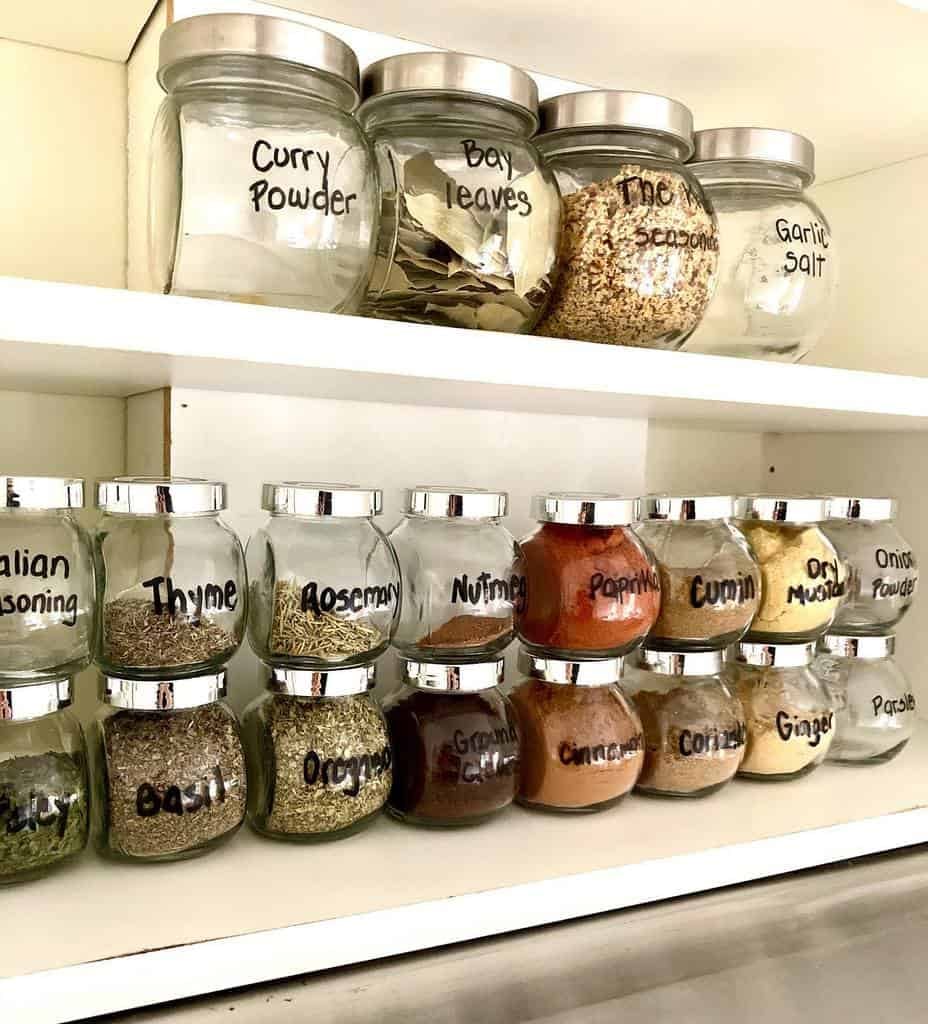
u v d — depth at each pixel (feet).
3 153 2.28
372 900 1.70
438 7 2.17
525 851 1.97
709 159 2.36
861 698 2.70
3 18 2.14
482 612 2.08
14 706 1.68
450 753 2.01
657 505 2.37
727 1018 1.80
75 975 1.44
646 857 1.96
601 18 2.20
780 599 2.49
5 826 1.66
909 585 2.82
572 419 2.76
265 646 1.96
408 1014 1.68
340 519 1.99
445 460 2.56
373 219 1.85
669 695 2.36
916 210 3.06
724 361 2.03
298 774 1.88
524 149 1.96
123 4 2.08
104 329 1.42
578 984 1.82
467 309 1.91
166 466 2.19
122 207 2.43
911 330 3.07
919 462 3.08
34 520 1.77
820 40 2.29
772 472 3.53
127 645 1.78
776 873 2.15
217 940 1.54
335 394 2.25
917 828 2.34
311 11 2.21
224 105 1.72
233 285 1.71
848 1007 1.89
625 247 2.02
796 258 2.40
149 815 1.75
